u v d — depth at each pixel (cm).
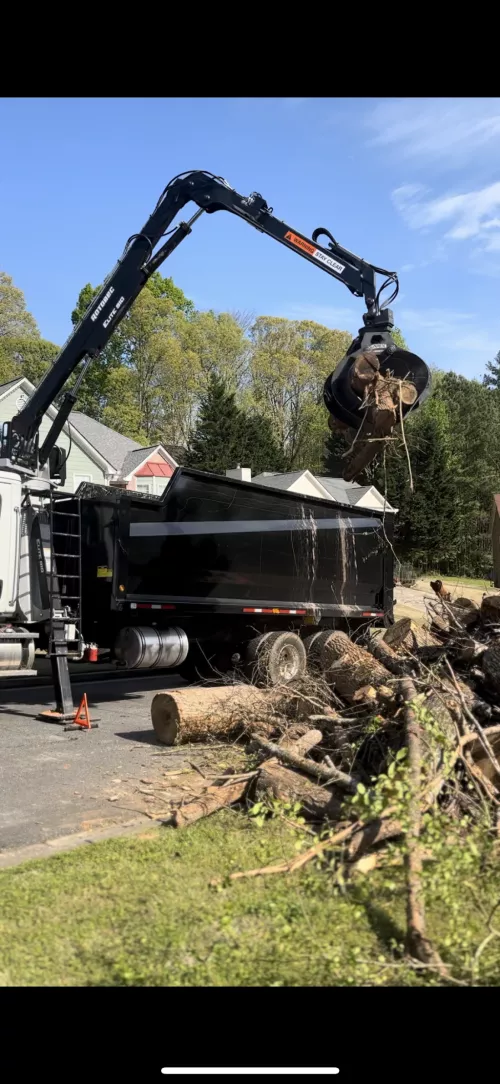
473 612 966
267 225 1158
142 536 1073
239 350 7331
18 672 1010
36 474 1116
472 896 418
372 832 464
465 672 723
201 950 370
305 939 377
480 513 5491
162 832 546
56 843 529
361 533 1552
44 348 6662
